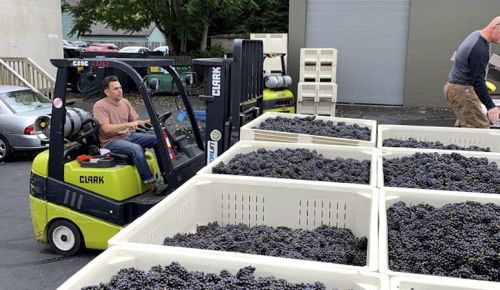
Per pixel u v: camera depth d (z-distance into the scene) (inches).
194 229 124.0
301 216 123.7
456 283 71.4
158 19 778.2
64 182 180.5
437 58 542.9
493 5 517.7
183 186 121.3
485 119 217.6
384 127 205.9
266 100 358.0
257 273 80.0
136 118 207.0
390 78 563.5
